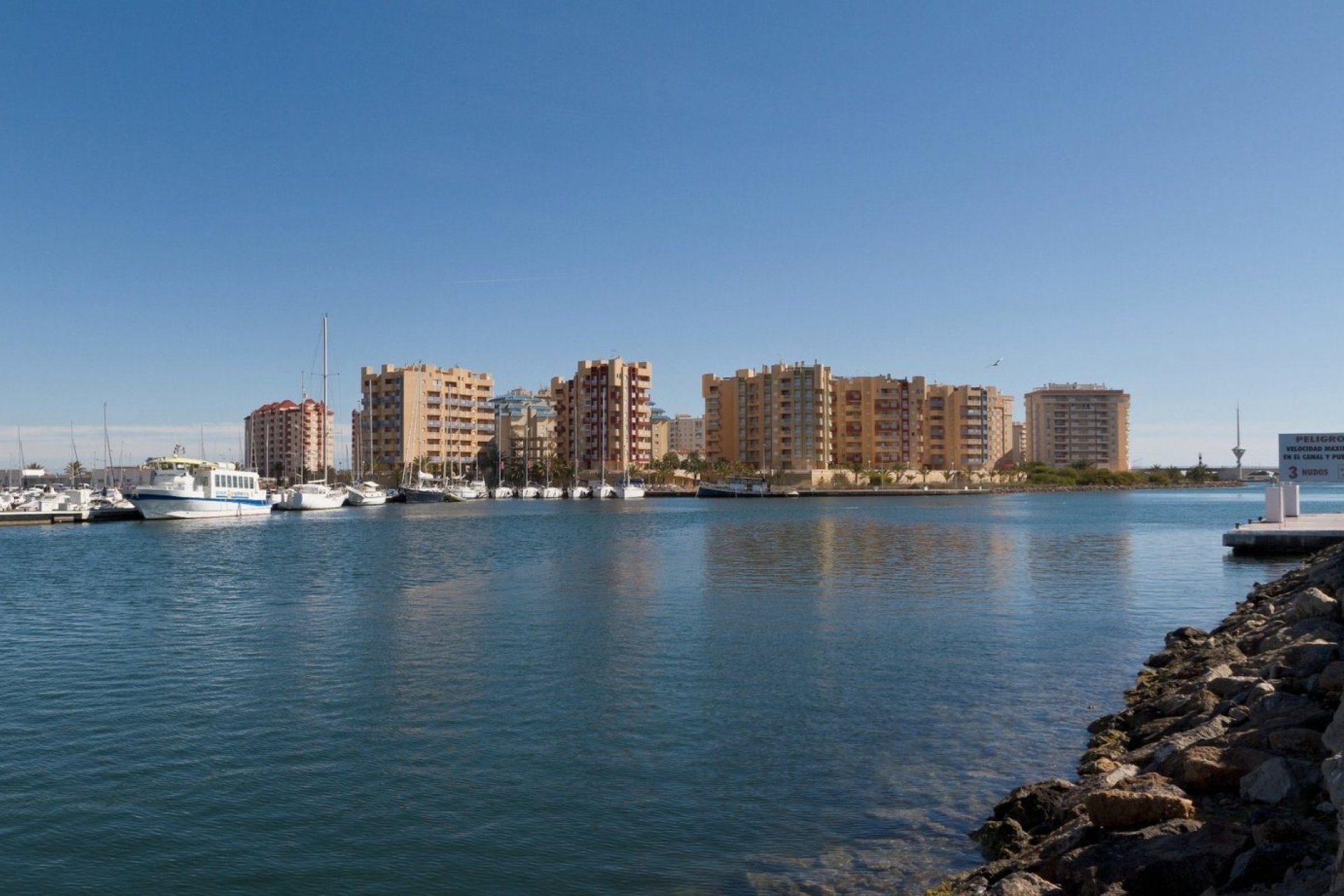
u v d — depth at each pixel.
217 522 103.00
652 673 22.94
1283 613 23.53
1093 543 67.69
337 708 19.86
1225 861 9.32
